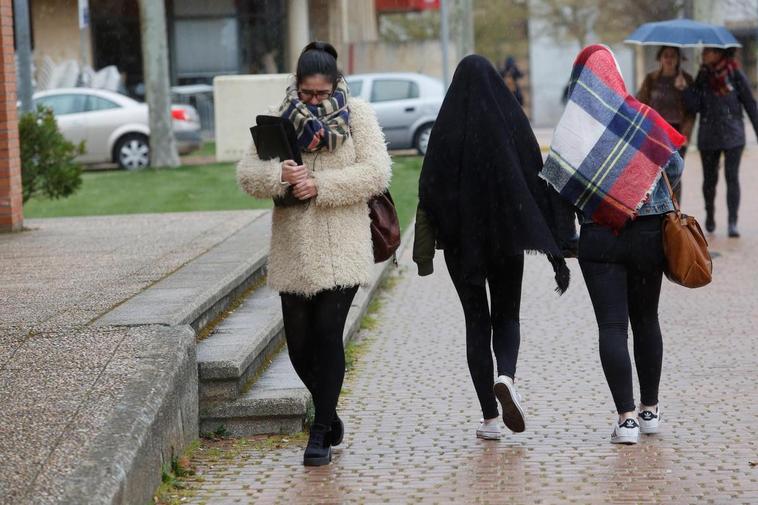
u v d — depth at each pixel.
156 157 74.06
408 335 27.12
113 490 13.24
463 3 91.69
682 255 17.55
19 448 14.23
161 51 73.88
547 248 17.16
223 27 105.12
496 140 17.34
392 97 77.81
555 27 145.88
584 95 17.91
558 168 17.69
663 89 38.81
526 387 22.03
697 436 18.48
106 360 17.59
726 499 15.45
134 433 14.78
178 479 16.66
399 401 21.17
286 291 17.33
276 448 18.30
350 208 17.33
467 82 17.59
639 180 17.53
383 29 133.38
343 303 17.44
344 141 17.11
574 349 25.31
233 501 15.75
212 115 101.81
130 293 23.20
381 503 15.60
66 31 101.25
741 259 36.56
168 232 35.44
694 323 27.70
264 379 20.41
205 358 19.20
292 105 17.05
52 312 21.30
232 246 31.08
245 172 17.14
